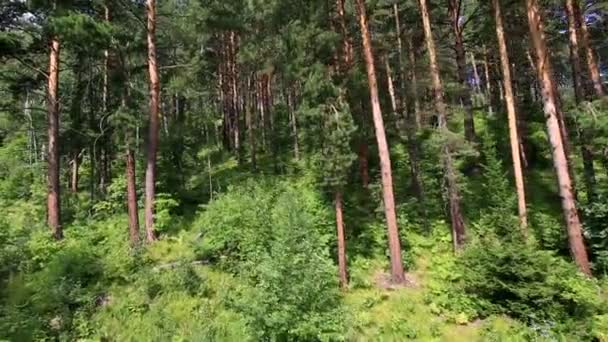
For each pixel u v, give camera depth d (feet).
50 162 51.67
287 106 101.60
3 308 34.83
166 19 63.00
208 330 32.76
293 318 30.40
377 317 35.78
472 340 32.86
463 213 51.83
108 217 56.24
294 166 68.69
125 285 39.01
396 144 70.28
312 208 49.44
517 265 34.63
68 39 44.60
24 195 71.51
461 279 39.63
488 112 90.27
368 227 48.49
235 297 36.35
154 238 48.11
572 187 45.47
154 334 32.96
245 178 63.72
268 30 59.93
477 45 83.20
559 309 33.14
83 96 69.97
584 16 57.11
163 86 64.95
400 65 61.52
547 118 42.65
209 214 48.93
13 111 60.34
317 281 32.17
